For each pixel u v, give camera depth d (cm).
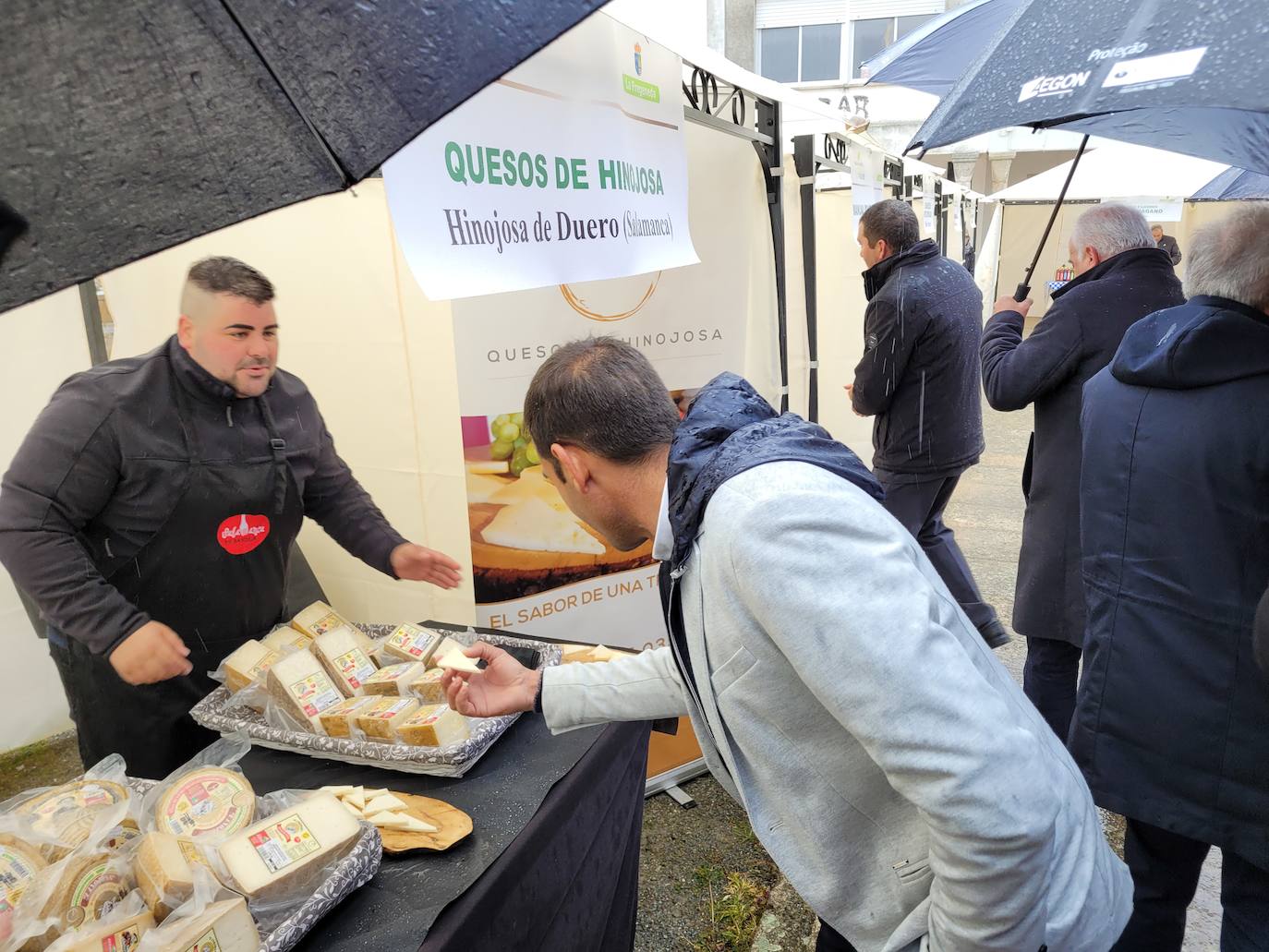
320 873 95
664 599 100
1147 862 152
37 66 35
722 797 264
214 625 167
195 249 202
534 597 228
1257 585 127
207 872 88
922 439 321
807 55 1235
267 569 172
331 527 190
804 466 87
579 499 108
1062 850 92
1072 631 223
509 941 106
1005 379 225
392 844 105
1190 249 141
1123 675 142
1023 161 1295
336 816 101
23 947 80
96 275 36
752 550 81
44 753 220
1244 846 131
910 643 77
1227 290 130
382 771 127
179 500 154
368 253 201
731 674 90
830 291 464
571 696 131
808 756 92
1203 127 168
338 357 213
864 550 80
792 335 389
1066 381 219
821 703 82
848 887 96
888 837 94
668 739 263
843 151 406
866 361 319
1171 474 133
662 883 226
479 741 127
